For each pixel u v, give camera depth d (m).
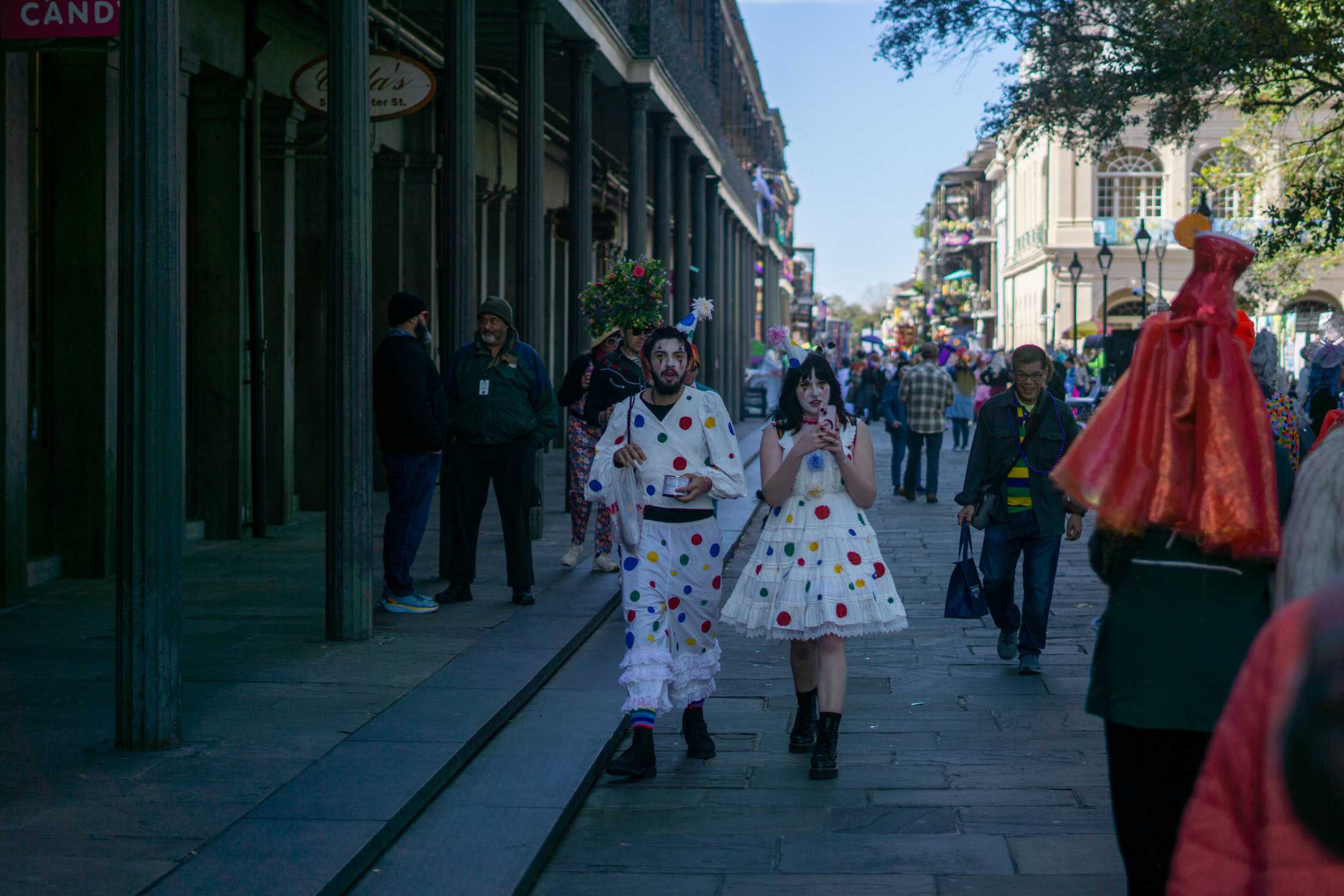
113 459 10.17
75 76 9.94
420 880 4.34
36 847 4.39
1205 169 20.33
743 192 37.47
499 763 5.65
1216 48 14.69
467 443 8.98
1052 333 55.53
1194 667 3.32
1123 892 4.40
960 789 5.53
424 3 14.95
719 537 5.93
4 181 8.70
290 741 5.64
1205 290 3.40
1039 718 6.65
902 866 4.66
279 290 13.44
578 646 8.08
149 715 5.50
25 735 5.73
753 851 4.82
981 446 7.59
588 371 10.59
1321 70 14.68
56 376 10.02
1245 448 3.28
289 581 9.98
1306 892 1.47
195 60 11.55
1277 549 3.24
